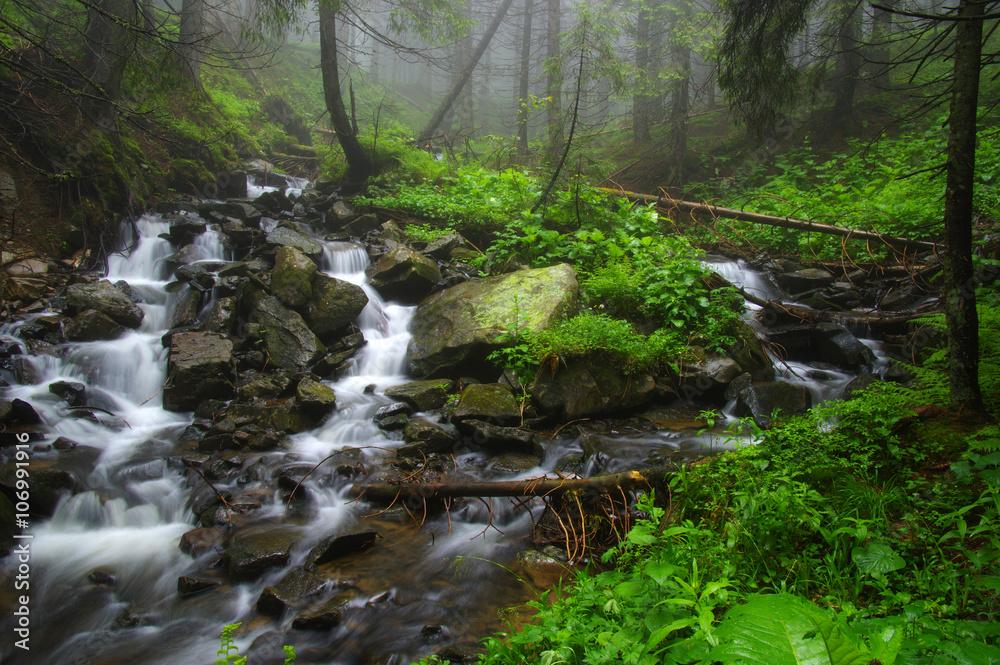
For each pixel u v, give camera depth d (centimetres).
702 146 1836
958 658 199
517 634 314
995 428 393
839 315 916
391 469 593
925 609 272
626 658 240
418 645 368
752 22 785
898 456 424
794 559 338
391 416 691
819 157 1543
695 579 298
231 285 881
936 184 1127
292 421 677
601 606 306
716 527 397
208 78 1808
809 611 181
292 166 1738
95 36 1051
